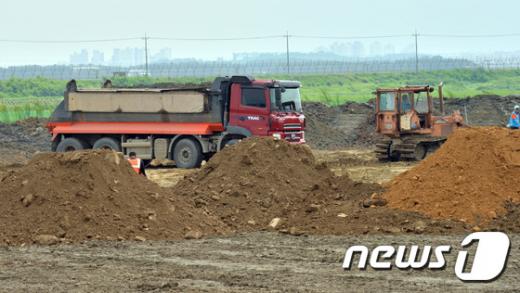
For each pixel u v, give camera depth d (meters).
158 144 94.44
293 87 94.50
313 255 44.97
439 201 53.31
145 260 44.12
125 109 95.06
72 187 51.88
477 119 142.75
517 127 98.50
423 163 56.62
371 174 85.19
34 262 43.88
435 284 38.25
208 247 47.50
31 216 50.59
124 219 50.88
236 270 41.53
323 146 125.94
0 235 49.31
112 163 53.69
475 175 54.19
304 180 61.19
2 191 52.62
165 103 93.69
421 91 99.31
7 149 116.62
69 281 39.56
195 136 93.31
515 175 54.25
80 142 97.69
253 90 92.25
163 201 52.81
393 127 99.00
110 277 40.31
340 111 143.00
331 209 55.41
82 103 96.56
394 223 51.94
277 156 62.44
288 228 53.03
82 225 50.03
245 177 60.19
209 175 62.00
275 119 91.81
